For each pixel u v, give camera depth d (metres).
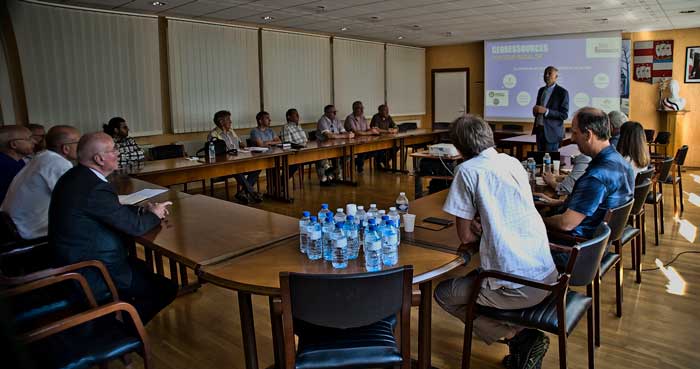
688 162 8.45
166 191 3.25
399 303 1.51
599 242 1.85
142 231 2.19
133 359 2.38
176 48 6.51
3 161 3.10
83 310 1.93
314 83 8.52
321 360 1.58
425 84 11.30
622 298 2.98
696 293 3.04
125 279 2.15
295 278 1.44
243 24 7.27
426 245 2.05
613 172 2.22
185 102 6.69
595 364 2.26
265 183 7.54
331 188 6.82
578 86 9.11
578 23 7.80
